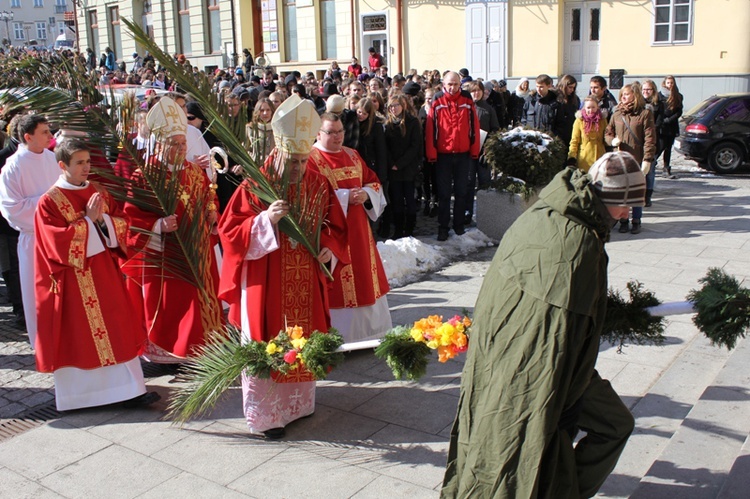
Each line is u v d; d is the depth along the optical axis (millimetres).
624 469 3846
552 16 19266
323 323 4379
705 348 5348
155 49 4262
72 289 4656
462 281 7383
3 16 63938
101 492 3871
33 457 4266
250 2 24797
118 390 4805
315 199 4250
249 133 4277
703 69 17906
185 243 5180
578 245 2629
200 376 3877
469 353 2863
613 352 5363
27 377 5488
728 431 3967
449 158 8766
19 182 5508
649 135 8438
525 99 11867
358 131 8375
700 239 8602
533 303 2652
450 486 2943
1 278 8148
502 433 2688
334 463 4074
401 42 21484
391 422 4531
